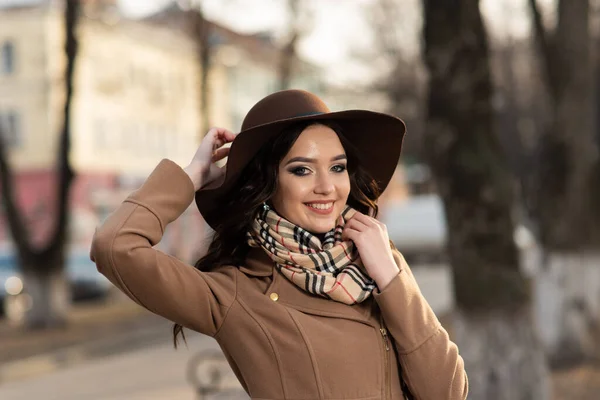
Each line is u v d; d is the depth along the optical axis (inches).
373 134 105.8
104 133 1371.8
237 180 103.1
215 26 688.4
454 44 239.6
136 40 1398.9
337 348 94.8
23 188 1320.1
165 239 1081.4
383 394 96.6
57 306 665.0
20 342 595.8
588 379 357.7
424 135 246.5
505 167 241.0
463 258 238.8
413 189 1628.9
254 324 95.7
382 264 98.3
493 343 236.4
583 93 396.2
